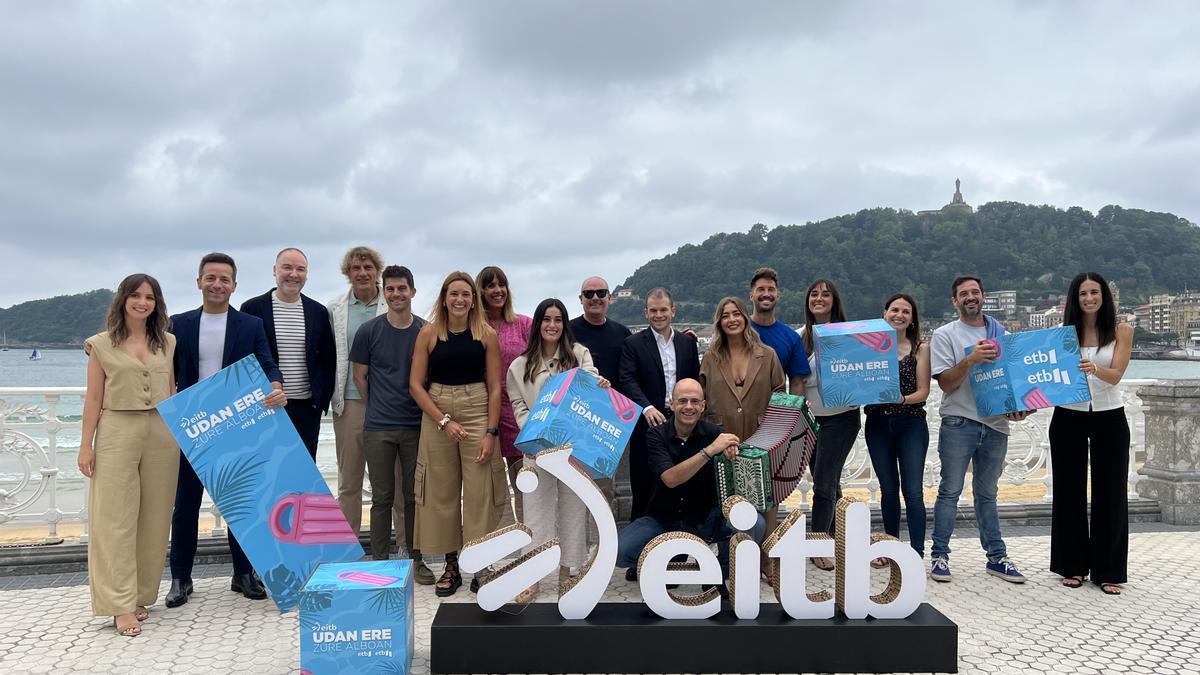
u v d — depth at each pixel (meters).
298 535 4.25
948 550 5.08
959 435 5.01
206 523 6.58
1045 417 7.02
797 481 4.55
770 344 5.21
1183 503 6.70
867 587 3.58
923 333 5.52
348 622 3.26
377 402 4.80
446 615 3.60
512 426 5.03
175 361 4.61
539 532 4.43
